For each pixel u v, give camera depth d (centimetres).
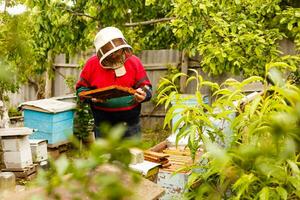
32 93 1137
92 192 66
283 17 657
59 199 71
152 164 302
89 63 427
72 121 742
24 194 88
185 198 203
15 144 541
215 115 235
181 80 951
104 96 399
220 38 601
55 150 704
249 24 624
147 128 1009
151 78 1003
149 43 986
